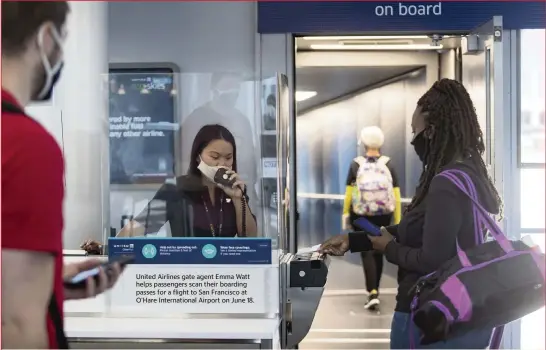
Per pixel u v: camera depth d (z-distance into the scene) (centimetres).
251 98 316
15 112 131
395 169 431
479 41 320
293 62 346
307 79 425
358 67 423
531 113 341
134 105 316
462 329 194
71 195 272
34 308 130
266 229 231
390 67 422
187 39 331
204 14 334
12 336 130
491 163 294
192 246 189
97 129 292
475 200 197
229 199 232
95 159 288
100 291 177
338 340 386
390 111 429
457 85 212
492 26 299
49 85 142
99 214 285
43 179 128
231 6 336
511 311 191
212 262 189
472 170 202
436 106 211
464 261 193
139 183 307
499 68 297
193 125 321
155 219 233
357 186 430
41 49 140
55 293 133
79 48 274
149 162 313
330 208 431
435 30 340
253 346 172
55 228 131
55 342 134
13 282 128
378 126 429
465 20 338
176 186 233
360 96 427
